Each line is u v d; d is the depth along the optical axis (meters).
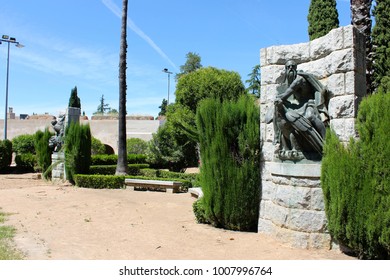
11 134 34.22
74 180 15.09
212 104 7.43
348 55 5.70
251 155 7.14
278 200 6.33
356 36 5.77
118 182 14.69
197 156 18.95
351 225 4.98
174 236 6.71
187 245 6.09
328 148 5.37
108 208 9.76
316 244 5.78
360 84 5.76
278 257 5.38
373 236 4.78
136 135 34.44
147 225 7.69
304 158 6.03
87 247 5.90
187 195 12.76
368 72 9.11
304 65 6.62
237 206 7.07
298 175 5.96
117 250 5.75
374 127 4.84
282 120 6.09
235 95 18.92
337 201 5.12
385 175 4.68
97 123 33.09
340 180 5.07
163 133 19.22
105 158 22.34
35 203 10.31
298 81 6.07
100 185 14.48
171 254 5.55
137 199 11.58
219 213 7.21
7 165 22.17
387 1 9.66
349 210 4.99
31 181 17.06
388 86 8.95
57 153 16.64
